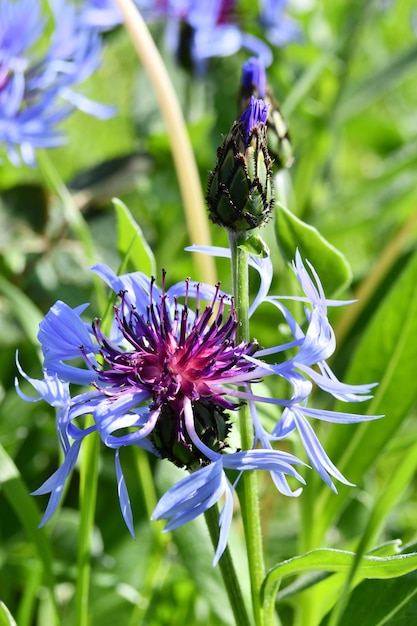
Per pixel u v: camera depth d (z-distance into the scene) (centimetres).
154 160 52
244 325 30
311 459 29
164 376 29
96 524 42
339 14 73
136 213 56
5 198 48
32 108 43
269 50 55
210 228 52
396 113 79
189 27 54
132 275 31
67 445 28
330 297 34
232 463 28
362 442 37
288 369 29
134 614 38
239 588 31
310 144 56
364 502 43
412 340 37
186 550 35
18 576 39
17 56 44
